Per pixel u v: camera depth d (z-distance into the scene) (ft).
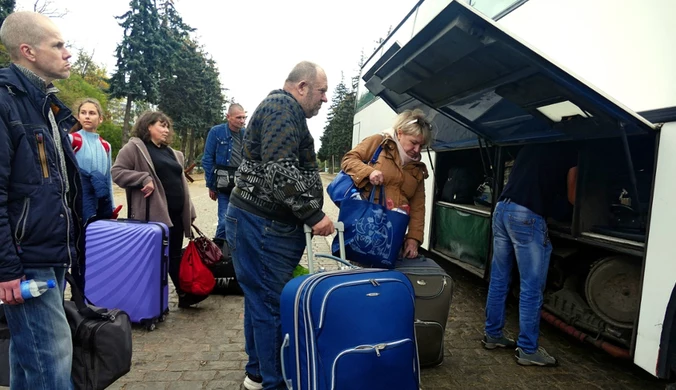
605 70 9.70
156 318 12.70
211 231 31.42
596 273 10.88
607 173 10.96
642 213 9.80
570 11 10.82
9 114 5.97
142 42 101.91
